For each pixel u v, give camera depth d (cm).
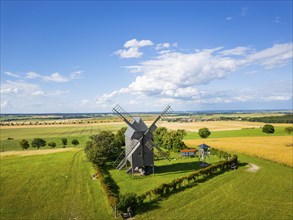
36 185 3994
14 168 5084
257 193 3544
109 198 3108
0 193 3678
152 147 4653
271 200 3312
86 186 3919
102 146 5128
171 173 4650
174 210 3014
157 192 3394
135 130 4578
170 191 3594
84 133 13738
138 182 4103
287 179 4191
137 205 3070
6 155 6688
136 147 4534
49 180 4241
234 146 7569
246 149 6962
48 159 5988
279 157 5800
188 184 3897
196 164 5394
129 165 5328
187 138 10275
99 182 4078
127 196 2983
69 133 13862
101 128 16738
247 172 4597
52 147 8812
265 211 2998
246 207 3097
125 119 4581
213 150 6419
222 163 4709
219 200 3294
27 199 3447
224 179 4147
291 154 6141
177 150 6888
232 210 3012
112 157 5862
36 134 13688
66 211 3067
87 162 5556
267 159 5709
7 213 3044
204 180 4097
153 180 4203
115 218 2850
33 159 6025
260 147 7294
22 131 15638
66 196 3525
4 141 10956
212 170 4466
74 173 4669
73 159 5931
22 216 2964
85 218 2872
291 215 2916
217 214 2908
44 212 3053
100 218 2861
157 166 5253
